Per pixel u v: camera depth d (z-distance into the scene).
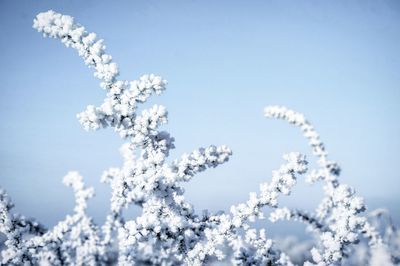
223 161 3.62
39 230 4.52
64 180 5.34
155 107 3.17
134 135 3.21
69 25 3.11
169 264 5.42
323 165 5.75
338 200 4.06
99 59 3.10
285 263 4.54
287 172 3.72
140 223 3.31
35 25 3.13
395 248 5.10
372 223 5.23
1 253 4.02
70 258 5.00
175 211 3.53
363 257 5.14
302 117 5.99
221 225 3.70
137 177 3.25
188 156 3.57
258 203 3.69
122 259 4.56
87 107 2.96
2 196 4.00
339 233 3.96
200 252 3.64
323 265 3.92
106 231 5.33
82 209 5.23
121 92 3.18
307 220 5.58
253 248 4.73
